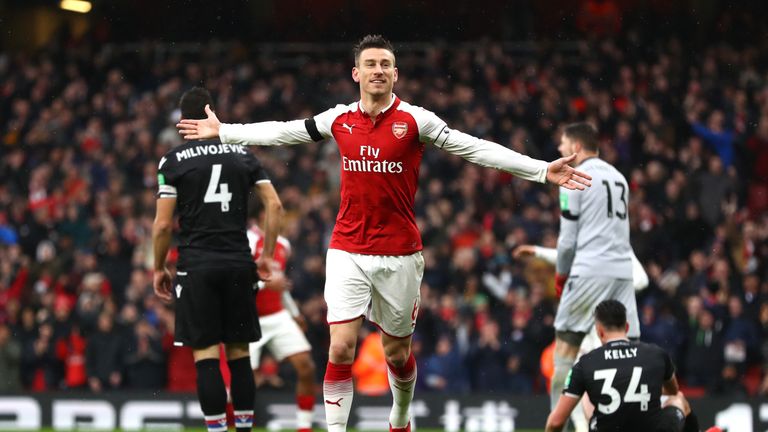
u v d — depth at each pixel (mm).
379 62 21375
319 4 78250
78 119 69062
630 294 27312
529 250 29828
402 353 22984
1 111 70375
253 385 24609
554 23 76312
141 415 41656
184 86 70188
